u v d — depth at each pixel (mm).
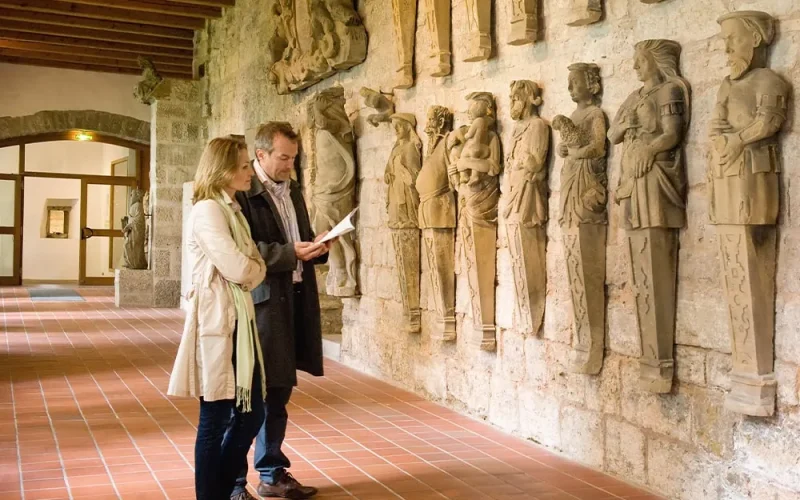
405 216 5793
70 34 12383
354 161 6961
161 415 5117
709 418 3486
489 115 4918
